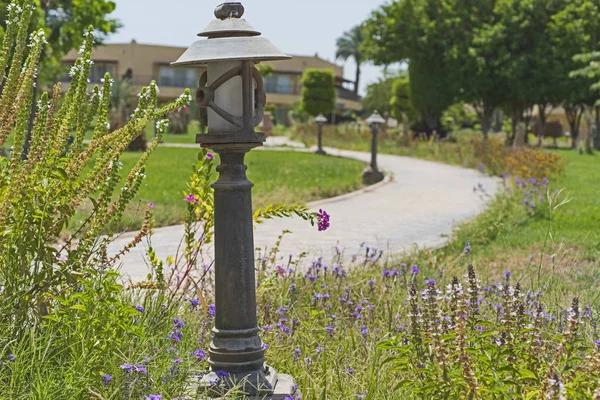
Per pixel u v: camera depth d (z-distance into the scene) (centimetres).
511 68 5831
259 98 471
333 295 723
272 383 469
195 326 565
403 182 2503
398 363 476
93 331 431
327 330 557
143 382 429
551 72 5872
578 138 5781
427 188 2291
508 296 530
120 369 433
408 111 7906
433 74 6169
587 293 789
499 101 6253
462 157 3466
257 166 3100
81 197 514
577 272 941
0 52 494
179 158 3344
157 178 2316
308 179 2525
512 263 1001
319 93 8112
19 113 476
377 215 1647
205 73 484
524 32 5972
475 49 5934
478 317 592
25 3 480
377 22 6272
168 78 9762
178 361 453
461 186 2356
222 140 457
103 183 523
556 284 821
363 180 2541
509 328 455
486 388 392
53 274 482
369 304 680
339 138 5291
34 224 491
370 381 473
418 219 1579
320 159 3641
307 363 500
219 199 465
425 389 407
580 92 5853
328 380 488
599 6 5900
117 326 431
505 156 2858
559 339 429
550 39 5916
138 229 1285
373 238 1311
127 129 512
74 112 506
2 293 462
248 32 467
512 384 400
